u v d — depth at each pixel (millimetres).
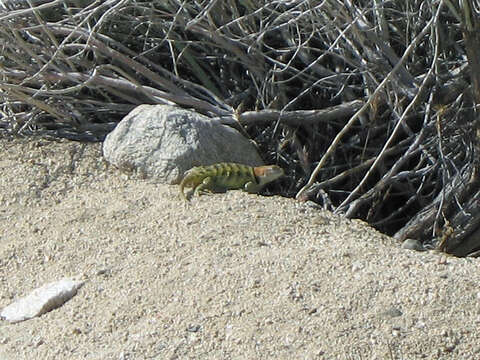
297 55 9820
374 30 8789
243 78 10008
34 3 9719
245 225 7566
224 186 8234
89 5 9461
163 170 8430
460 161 9273
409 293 6516
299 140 9781
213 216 7699
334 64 9914
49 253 7582
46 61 9375
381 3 8820
